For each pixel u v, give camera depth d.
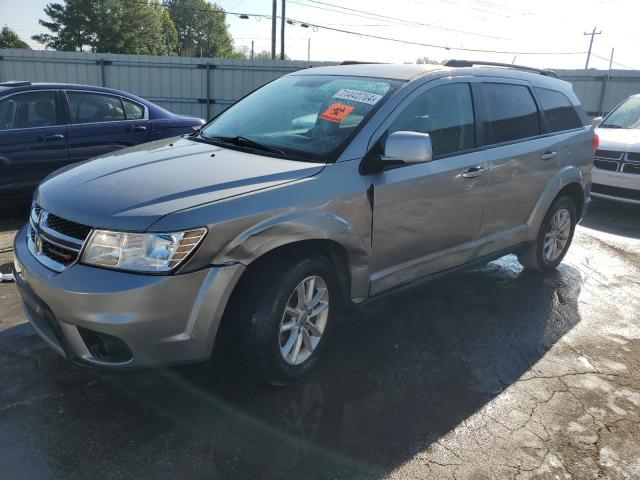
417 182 3.66
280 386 3.31
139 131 7.35
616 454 2.89
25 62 18.78
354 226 3.35
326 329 3.49
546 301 4.85
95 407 3.05
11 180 6.39
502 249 4.68
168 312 2.70
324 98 3.90
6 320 3.97
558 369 3.71
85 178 3.20
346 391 3.34
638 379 3.63
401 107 3.66
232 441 2.84
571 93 5.46
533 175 4.72
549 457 2.85
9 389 3.17
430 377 3.54
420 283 4.00
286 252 3.18
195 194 2.87
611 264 5.98
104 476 2.56
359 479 2.63
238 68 19.81
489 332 4.20
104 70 19.20
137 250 2.67
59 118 6.73
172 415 3.02
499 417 3.16
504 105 4.51
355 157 3.39
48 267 2.87
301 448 2.82
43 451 2.70
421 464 2.75
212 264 2.79
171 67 19.59
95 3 59.34
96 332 2.68
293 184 3.10
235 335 3.09
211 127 4.25
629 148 7.77
